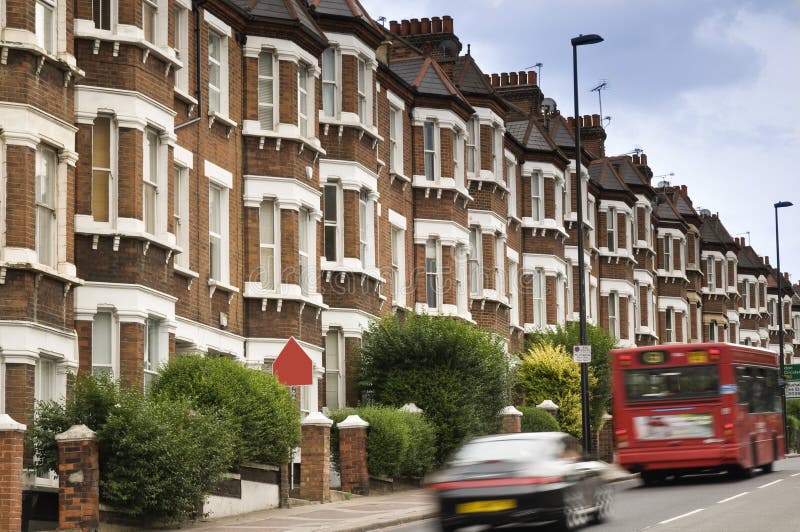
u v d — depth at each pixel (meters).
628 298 63.25
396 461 32.56
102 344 26.27
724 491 30.16
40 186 24.02
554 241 53.16
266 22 33.31
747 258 93.81
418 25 48.66
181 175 29.92
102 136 26.61
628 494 30.61
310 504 29.09
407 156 42.34
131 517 23.03
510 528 22.56
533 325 51.69
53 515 22.77
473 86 46.47
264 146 33.22
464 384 36.81
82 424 22.38
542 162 53.00
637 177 66.75
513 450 21.31
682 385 32.75
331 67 37.16
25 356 23.05
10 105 23.19
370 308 37.88
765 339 95.81
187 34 30.38
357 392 36.69
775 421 37.56
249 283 32.66
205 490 24.02
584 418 37.78
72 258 24.73
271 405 27.33
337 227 36.75
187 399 24.58
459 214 43.66
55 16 24.58
